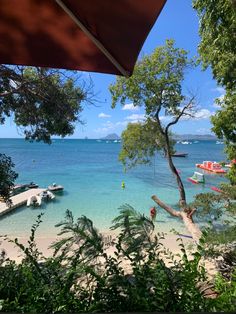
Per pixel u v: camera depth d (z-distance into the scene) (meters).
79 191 33.44
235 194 12.16
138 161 20.00
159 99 17.28
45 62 2.74
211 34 8.28
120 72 2.63
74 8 2.09
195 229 12.23
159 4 1.92
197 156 95.31
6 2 2.17
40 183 39.28
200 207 13.52
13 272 2.61
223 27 7.60
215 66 9.34
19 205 25.38
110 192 32.88
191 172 50.47
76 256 2.40
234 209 11.53
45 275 2.43
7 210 23.33
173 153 20.16
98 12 2.09
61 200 28.58
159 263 2.31
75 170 53.72
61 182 40.16
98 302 2.09
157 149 19.70
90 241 2.42
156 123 18.69
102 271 2.37
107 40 2.30
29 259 2.71
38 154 94.44
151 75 16.88
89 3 2.03
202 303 2.13
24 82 9.38
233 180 12.13
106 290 2.17
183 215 13.57
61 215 22.59
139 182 39.97
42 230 17.98
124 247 2.48
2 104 9.95
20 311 2.08
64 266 2.46
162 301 2.07
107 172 50.91
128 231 2.51
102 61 2.60
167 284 2.16
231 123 10.76
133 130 19.48
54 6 2.17
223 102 11.11
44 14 2.24
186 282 2.20
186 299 2.10
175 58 16.89
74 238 2.55
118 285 2.19
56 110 9.87
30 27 2.38
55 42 2.49
